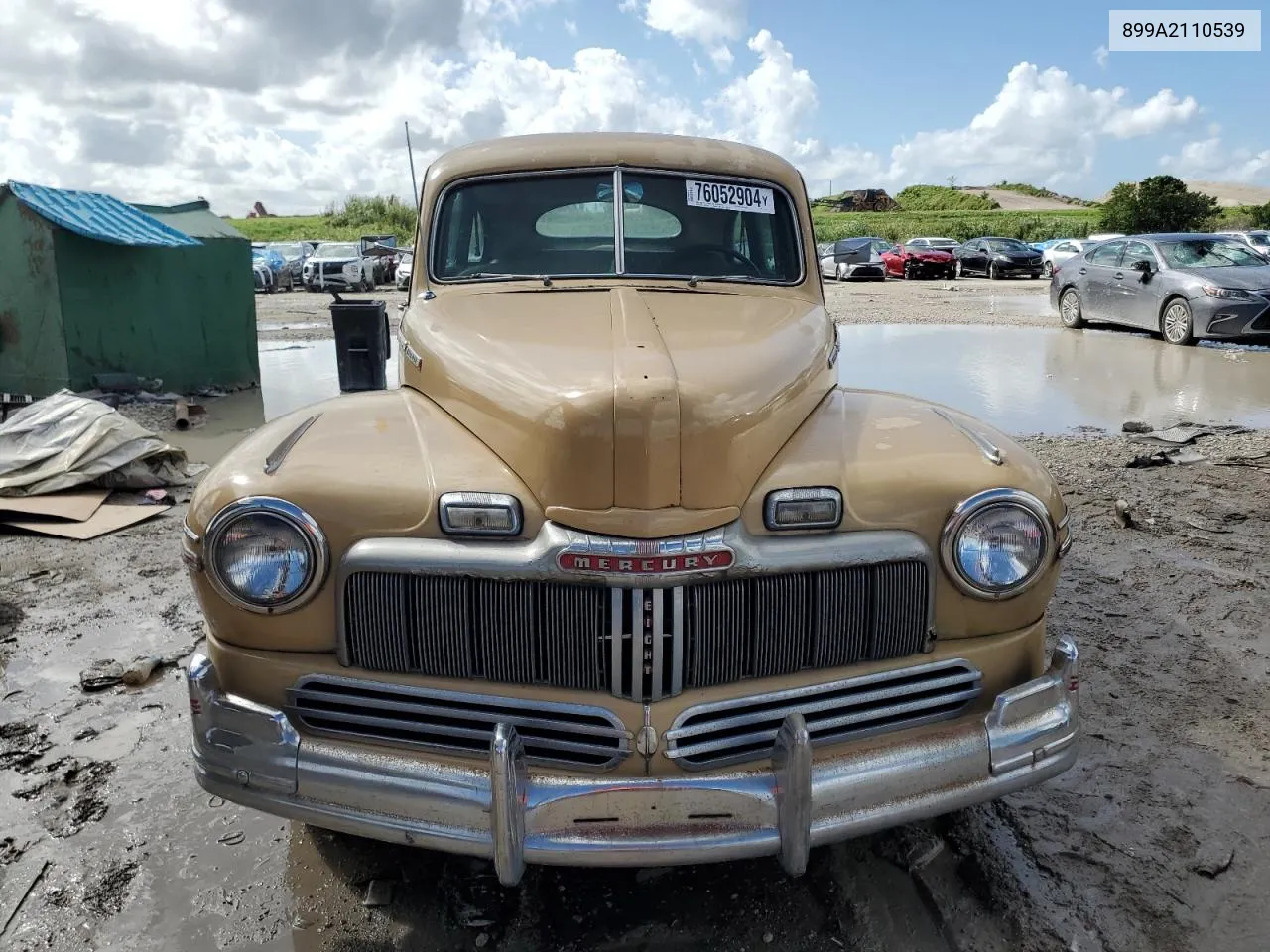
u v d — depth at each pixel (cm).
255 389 1071
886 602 233
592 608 218
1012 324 1559
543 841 211
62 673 383
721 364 247
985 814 292
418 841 217
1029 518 234
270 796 226
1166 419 825
